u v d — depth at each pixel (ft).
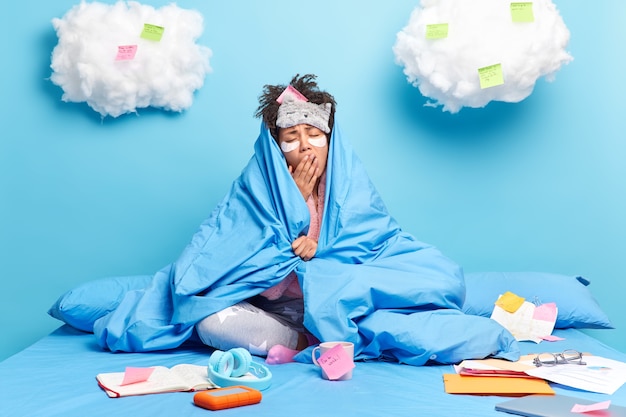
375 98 10.29
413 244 8.22
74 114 10.09
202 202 10.23
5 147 10.04
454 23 9.26
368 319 7.30
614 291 10.28
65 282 10.09
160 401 5.58
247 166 8.61
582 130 10.30
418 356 6.88
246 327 7.34
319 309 7.20
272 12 10.28
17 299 10.02
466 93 9.32
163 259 10.19
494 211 10.30
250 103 10.28
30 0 10.08
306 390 5.97
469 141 10.30
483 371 6.32
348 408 5.36
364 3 10.29
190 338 8.00
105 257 10.14
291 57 10.28
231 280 7.75
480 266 10.30
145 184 10.18
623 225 10.28
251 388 5.63
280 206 8.10
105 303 8.63
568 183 10.31
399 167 10.28
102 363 7.05
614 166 10.30
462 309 8.85
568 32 9.55
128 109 9.87
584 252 10.30
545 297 9.02
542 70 9.39
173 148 10.21
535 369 6.38
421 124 10.28
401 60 9.75
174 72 9.82
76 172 10.11
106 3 10.12
